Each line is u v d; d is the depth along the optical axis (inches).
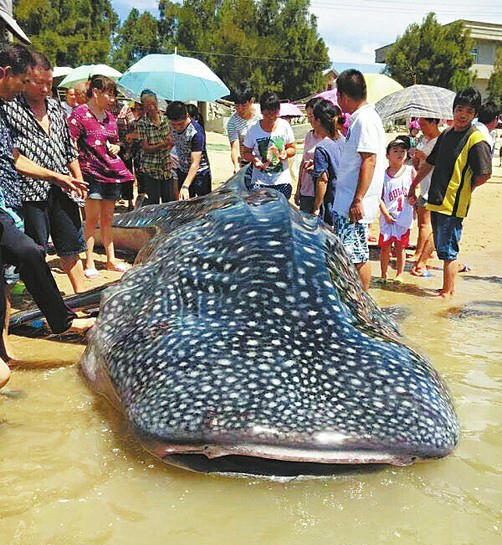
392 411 107.1
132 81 434.3
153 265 147.9
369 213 220.4
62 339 182.7
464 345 184.5
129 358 121.8
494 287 268.1
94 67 612.4
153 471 108.0
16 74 161.8
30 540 90.2
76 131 255.8
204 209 165.2
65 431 123.1
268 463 106.0
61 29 1958.7
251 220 143.9
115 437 120.3
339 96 217.9
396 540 91.1
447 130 246.2
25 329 191.3
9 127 199.5
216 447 101.1
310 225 155.6
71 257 219.0
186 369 111.3
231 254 135.3
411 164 323.0
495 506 100.0
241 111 323.0
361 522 94.8
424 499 100.7
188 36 2314.2
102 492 102.2
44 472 108.4
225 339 116.0
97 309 185.3
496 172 918.4
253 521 94.9
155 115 314.8
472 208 525.7
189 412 104.0
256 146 284.0
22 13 1914.4
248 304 123.2
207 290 129.7
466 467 111.1
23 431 123.3
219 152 1027.9
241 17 2309.3
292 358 112.1
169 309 129.4
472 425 129.2
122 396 117.7
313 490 101.8
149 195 327.3
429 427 107.7
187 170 319.6
